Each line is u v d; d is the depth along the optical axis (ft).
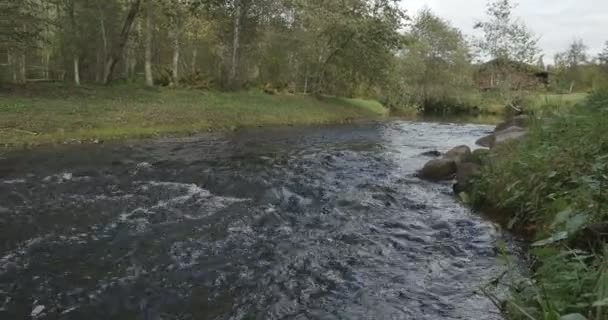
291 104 92.27
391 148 53.11
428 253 19.80
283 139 58.85
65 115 55.01
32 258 18.42
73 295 15.62
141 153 43.52
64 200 26.32
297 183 32.30
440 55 152.87
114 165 37.14
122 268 17.74
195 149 47.26
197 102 76.23
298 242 20.89
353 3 106.93
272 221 23.68
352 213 25.54
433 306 15.12
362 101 123.24
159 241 20.48
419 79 150.92
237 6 97.91
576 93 54.60
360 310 14.97
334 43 110.73
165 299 15.55
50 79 108.27
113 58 82.23
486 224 23.53
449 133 72.23
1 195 26.99
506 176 24.93
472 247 20.48
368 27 106.01
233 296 15.84
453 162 35.04
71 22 88.94
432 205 27.37
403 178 35.29
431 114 135.33
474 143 58.13
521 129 42.68
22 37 69.41
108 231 21.53
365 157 45.39
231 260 18.71
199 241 20.65
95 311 14.71
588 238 14.97
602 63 58.85
